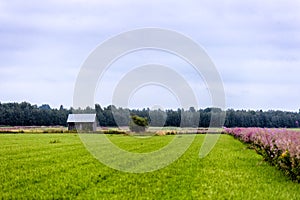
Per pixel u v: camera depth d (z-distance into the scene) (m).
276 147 17.45
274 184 13.71
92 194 11.92
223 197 11.23
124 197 11.45
